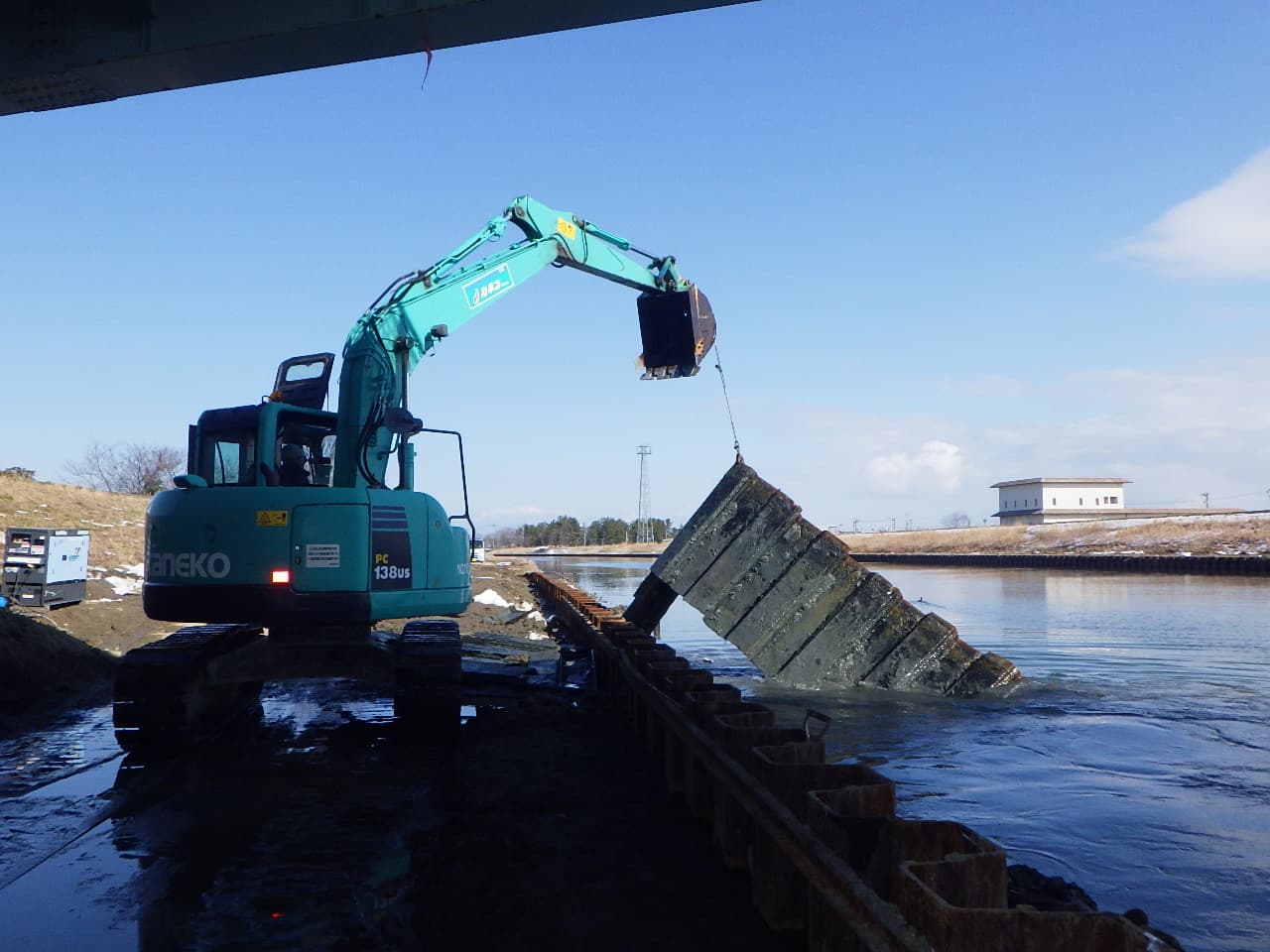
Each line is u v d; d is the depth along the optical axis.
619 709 13.61
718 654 22.98
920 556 82.56
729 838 6.74
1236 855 7.87
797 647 17.30
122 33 9.21
